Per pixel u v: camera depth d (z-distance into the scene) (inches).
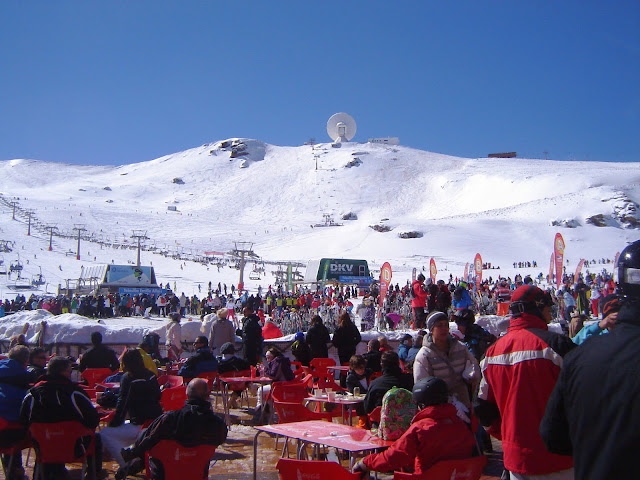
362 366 340.8
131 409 280.2
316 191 7170.3
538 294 169.2
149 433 221.0
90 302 1416.1
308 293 1534.2
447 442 183.0
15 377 264.1
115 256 3132.4
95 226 4495.6
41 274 2487.7
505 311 924.6
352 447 203.9
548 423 111.3
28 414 237.5
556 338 155.9
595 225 4084.6
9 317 578.9
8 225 4119.1
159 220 5029.5
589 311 978.7
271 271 2829.7
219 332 495.2
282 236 4429.1
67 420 236.8
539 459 149.8
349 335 467.5
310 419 291.0
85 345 528.7
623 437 92.4
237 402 468.1
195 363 390.9
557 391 108.7
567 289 1002.1
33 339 528.1
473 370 240.2
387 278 920.3
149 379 285.7
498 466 283.0
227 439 339.3
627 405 92.6
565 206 4468.5
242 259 2164.1
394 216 6274.6
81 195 7160.4
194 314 1552.7
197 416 217.9
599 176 5856.3
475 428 241.8
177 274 2674.7
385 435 224.2
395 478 183.5
